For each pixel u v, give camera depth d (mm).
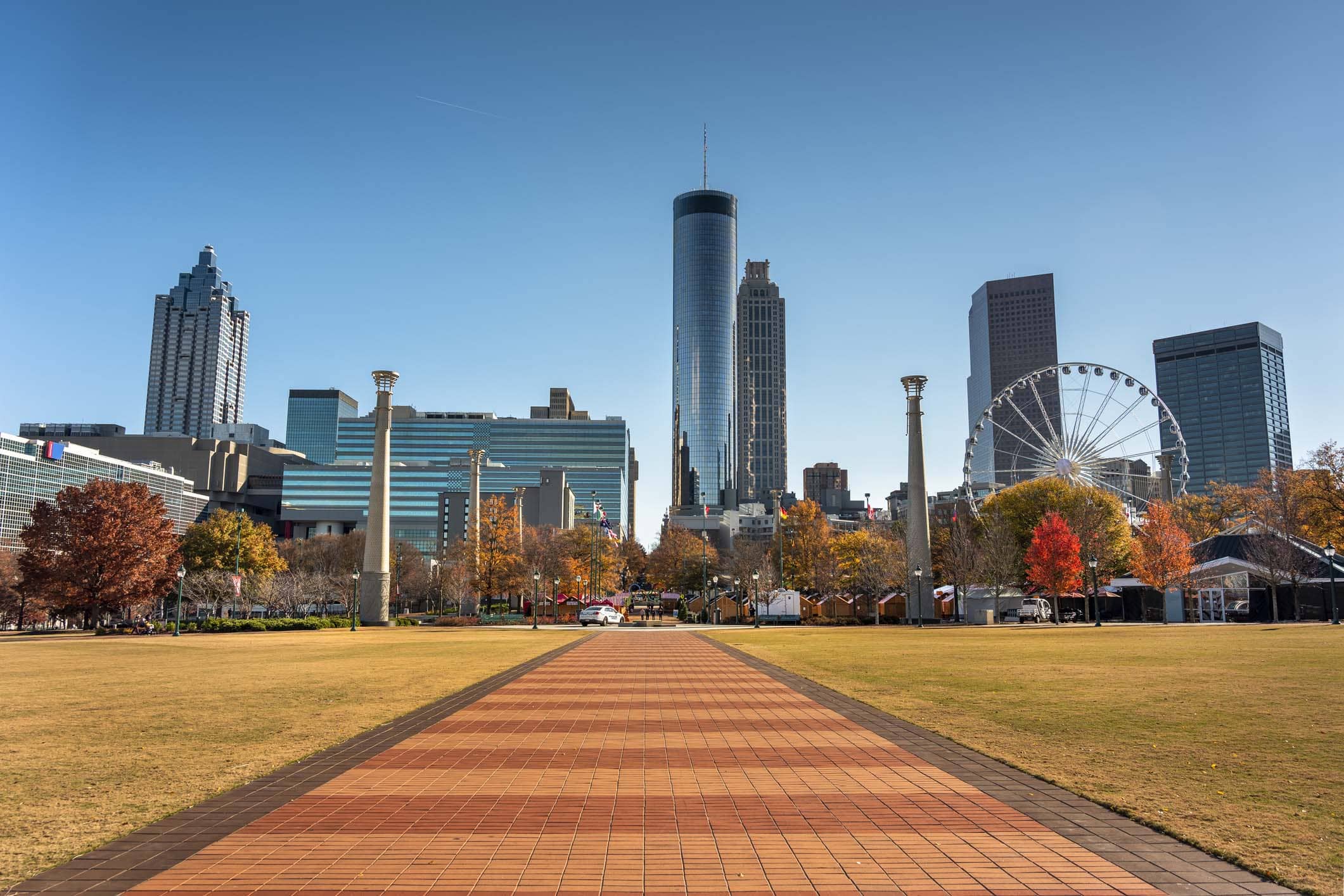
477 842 9266
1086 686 22703
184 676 27812
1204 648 36812
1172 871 8289
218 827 9820
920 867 8469
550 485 181250
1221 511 113500
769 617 97438
